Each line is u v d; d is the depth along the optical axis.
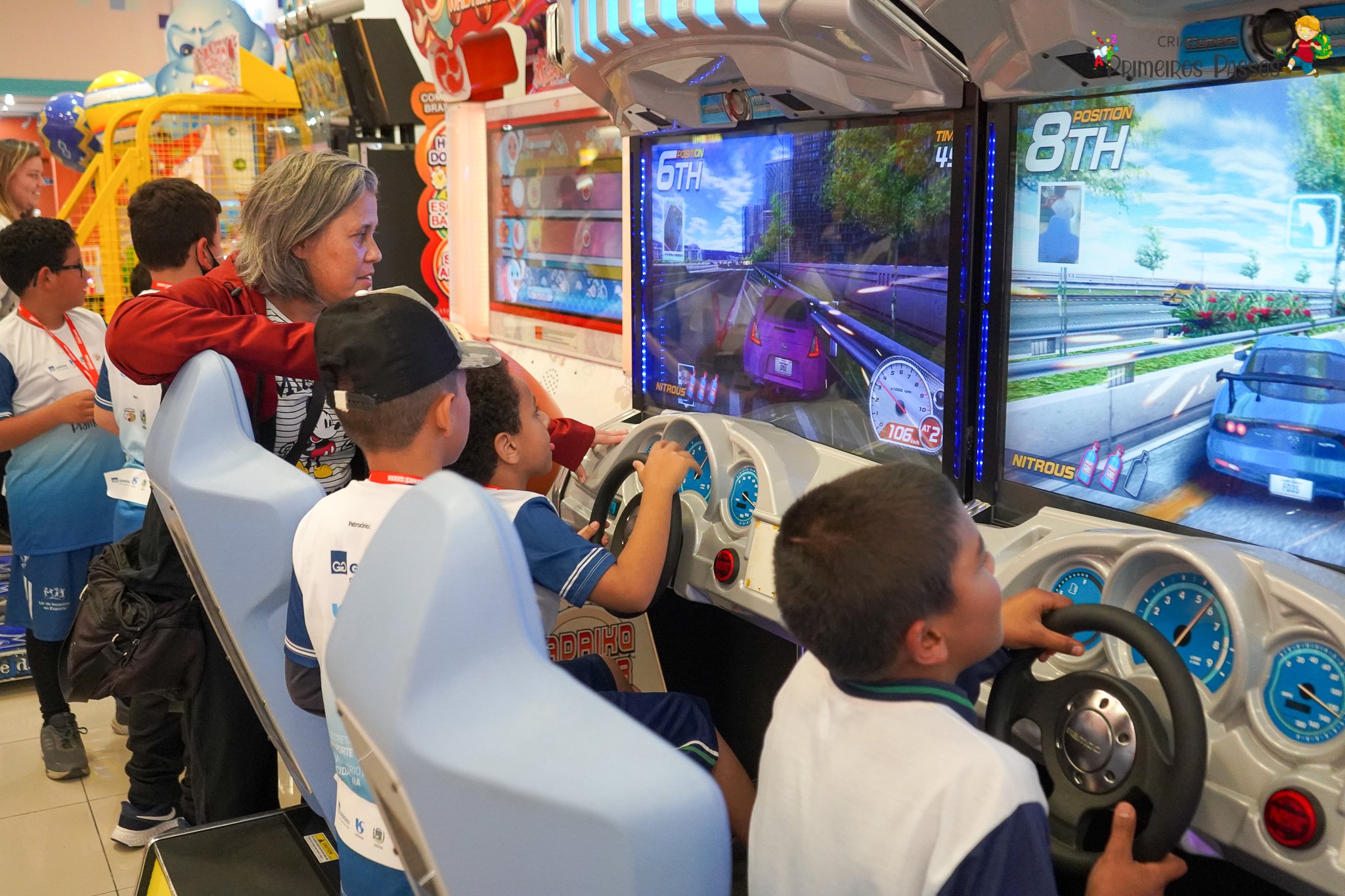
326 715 1.45
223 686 2.25
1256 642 1.30
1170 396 1.63
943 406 1.97
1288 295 1.47
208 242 2.72
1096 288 1.71
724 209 2.45
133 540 2.30
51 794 3.24
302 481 1.76
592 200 3.20
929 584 1.07
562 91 3.28
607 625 2.50
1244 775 1.28
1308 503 1.47
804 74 1.87
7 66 8.15
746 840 1.90
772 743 1.18
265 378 2.02
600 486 2.29
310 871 1.92
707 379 2.58
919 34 1.69
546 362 3.57
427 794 0.81
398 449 1.43
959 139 1.87
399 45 4.37
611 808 0.80
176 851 1.96
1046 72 1.64
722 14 1.81
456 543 0.82
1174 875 1.20
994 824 0.96
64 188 7.52
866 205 2.08
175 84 5.83
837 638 1.10
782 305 2.32
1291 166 1.45
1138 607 1.50
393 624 0.83
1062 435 1.80
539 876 0.82
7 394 3.21
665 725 1.81
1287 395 1.48
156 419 1.82
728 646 2.62
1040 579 1.62
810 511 1.14
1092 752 1.30
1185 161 1.57
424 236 4.38
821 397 2.26
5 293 3.99
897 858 1.00
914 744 1.04
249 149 5.06
